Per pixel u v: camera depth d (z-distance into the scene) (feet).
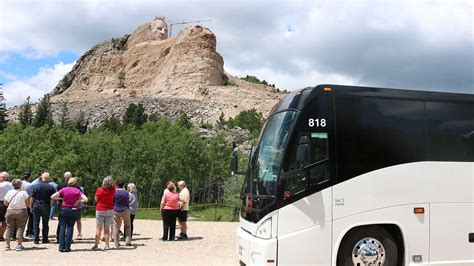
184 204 53.57
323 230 26.96
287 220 26.76
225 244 49.19
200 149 216.74
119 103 607.78
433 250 28.40
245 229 29.40
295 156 27.25
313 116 27.91
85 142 202.39
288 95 30.48
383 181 28.09
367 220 27.58
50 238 51.42
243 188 30.89
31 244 46.37
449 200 28.99
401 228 28.02
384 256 27.96
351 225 27.32
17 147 175.73
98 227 43.73
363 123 28.55
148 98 653.30
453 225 28.84
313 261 26.68
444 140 29.60
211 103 627.05
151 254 41.52
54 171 164.55
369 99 29.09
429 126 29.55
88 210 122.21
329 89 28.73
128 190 50.37
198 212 122.52
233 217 105.09
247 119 456.04
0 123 361.71
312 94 28.37
